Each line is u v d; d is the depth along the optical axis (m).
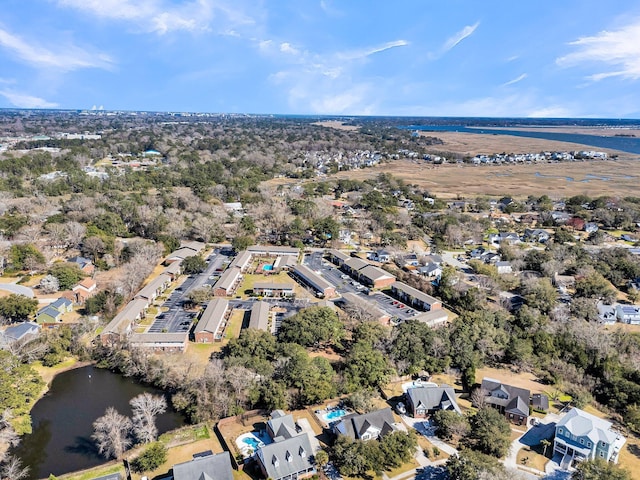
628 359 79.81
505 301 104.06
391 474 55.94
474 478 49.59
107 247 127.38
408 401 69.06
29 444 61.62
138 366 76.19
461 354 79.38
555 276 119.50
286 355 75.31
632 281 118.38
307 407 68.50
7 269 114.44
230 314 99.81
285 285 112.25
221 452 59.53
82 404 69.94
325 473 56.12
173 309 101.38
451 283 111.94
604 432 57.19
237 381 67.31
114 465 57.41
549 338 83.56
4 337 78.50
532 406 69.31
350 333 92.38
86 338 86.62
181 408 67.25
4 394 61.59
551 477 55.31
